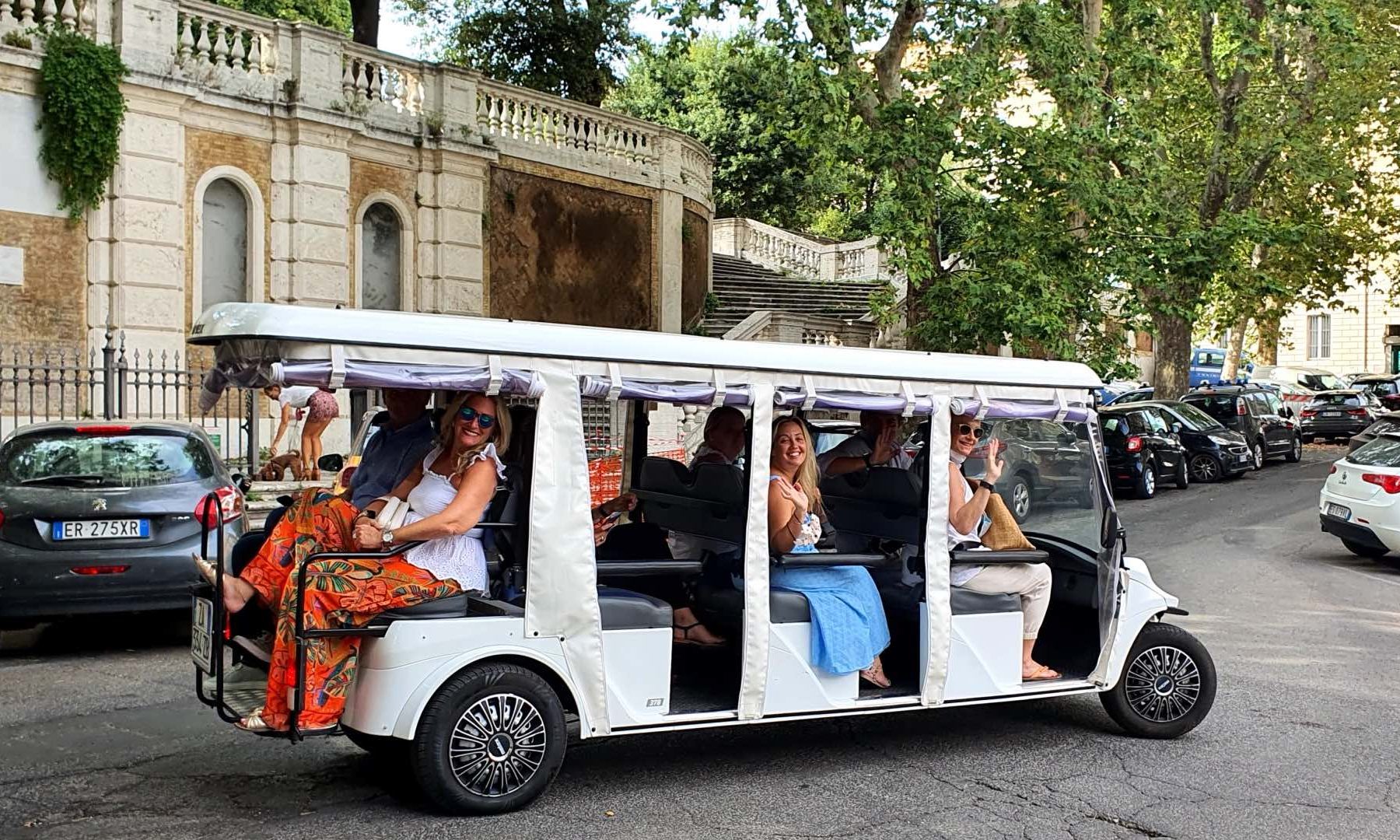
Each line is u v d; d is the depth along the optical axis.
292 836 5.25
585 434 7.01
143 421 9.70
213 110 19.05
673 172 27.72
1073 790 6.19
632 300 26.92
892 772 6.46
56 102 17.11
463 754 5.47
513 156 23.73
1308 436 39.44
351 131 20.77
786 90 20.00
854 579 6.34
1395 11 28.22
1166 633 7.23
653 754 6.69
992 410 6.57
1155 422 24.12
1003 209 20.23
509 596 5.77
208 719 7.26
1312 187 31.97
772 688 6.04
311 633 5.21
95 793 5.82
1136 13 20.41
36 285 17.23
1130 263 19.86
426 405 6.34
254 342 5.18
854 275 33.88
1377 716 7.81
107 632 10.05
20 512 8.66
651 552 7.01
